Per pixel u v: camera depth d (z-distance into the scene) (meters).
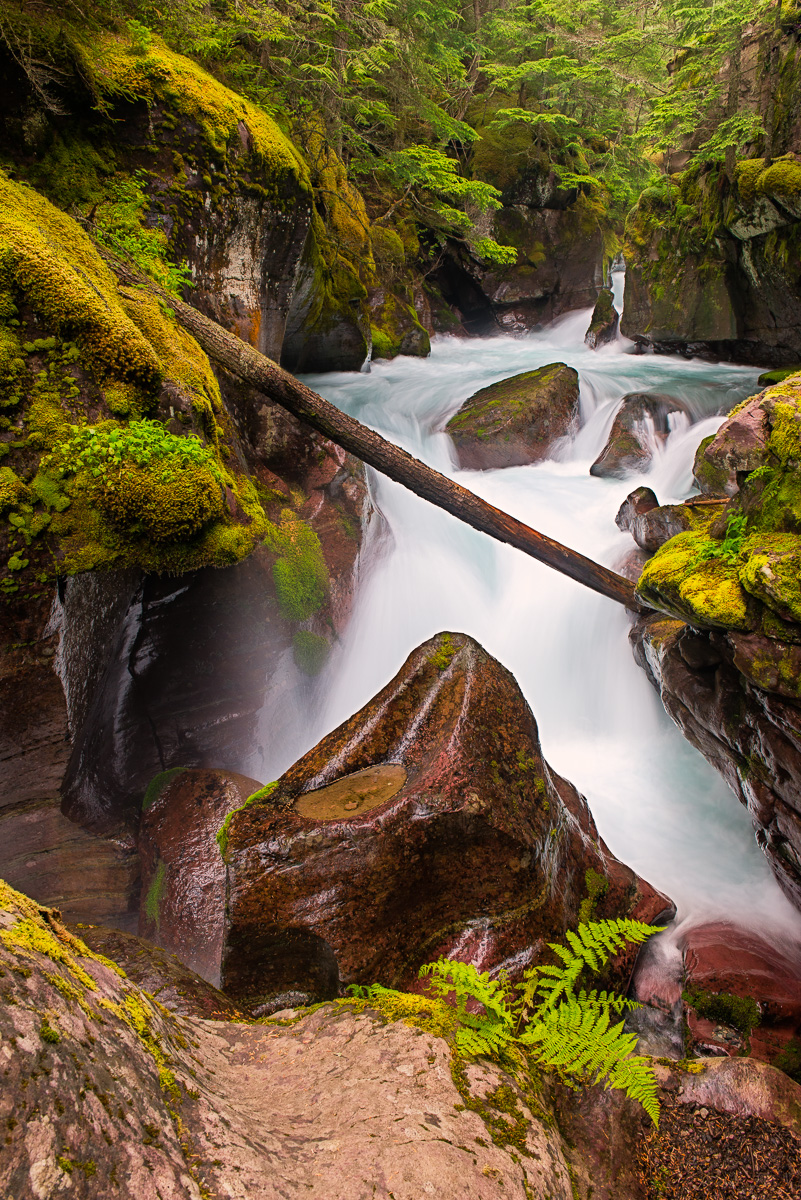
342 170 12.93
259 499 6.62
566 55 19.70
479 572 8.56
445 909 3.40
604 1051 2.39
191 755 5.84
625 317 16.33
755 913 4.59
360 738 3.82
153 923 4.35
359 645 7.69
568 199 20.50
